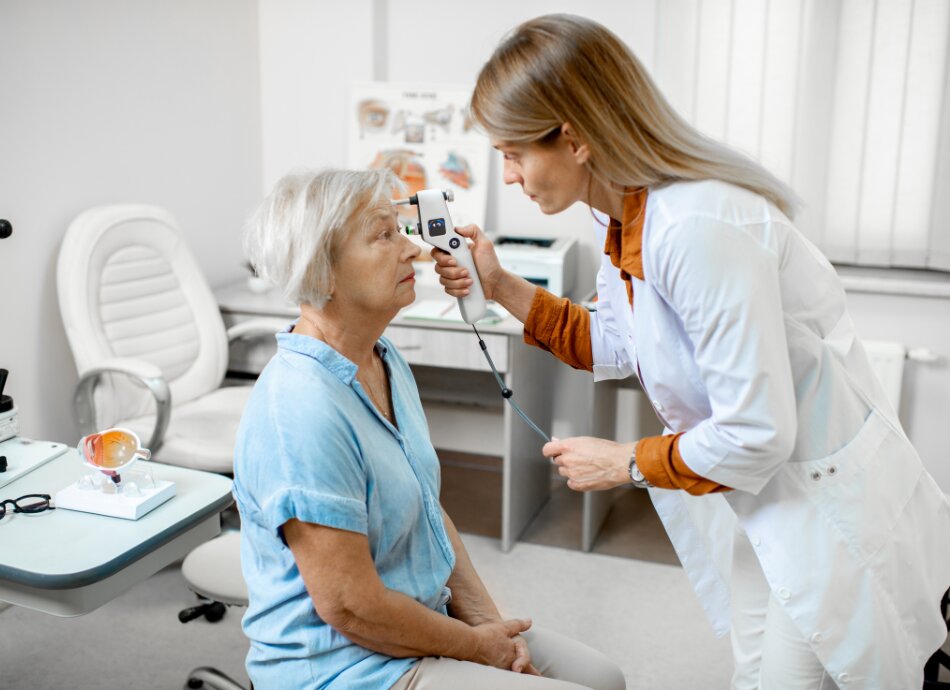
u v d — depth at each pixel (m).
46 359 2.70
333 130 3.47
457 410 3.58
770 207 1.28
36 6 2.53
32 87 2.55
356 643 1.30
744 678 1.66
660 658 2.36
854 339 1.47
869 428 1.41
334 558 1.23
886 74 2.81
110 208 2.68
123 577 1.48
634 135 1.24
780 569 1.39
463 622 1.48
